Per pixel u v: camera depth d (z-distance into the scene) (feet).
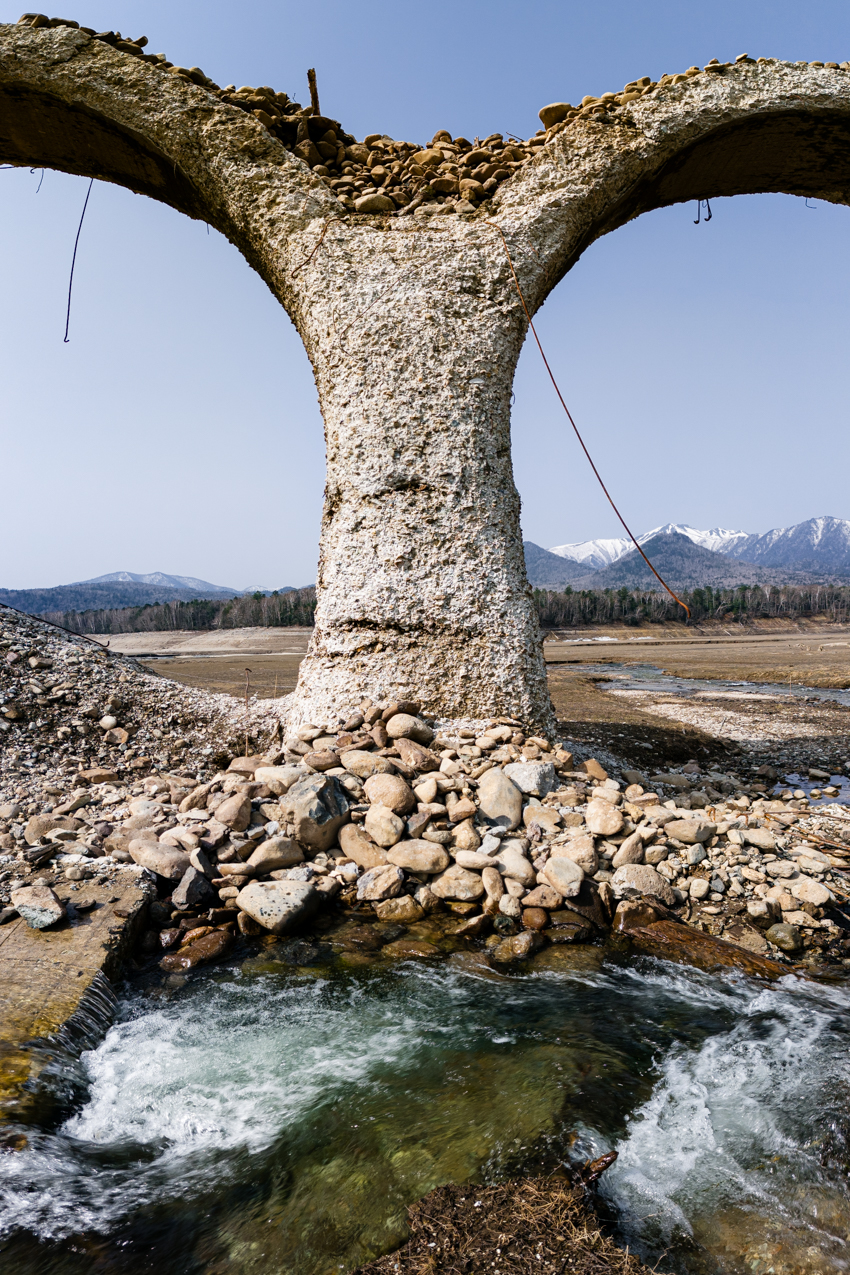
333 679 20.90
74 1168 7.70
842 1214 7.38
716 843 16.35
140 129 21.77
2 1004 9.82
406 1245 6.78
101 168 24.73
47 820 15.34
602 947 13.10
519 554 21.89
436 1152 8.05
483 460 21.21
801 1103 9.02
